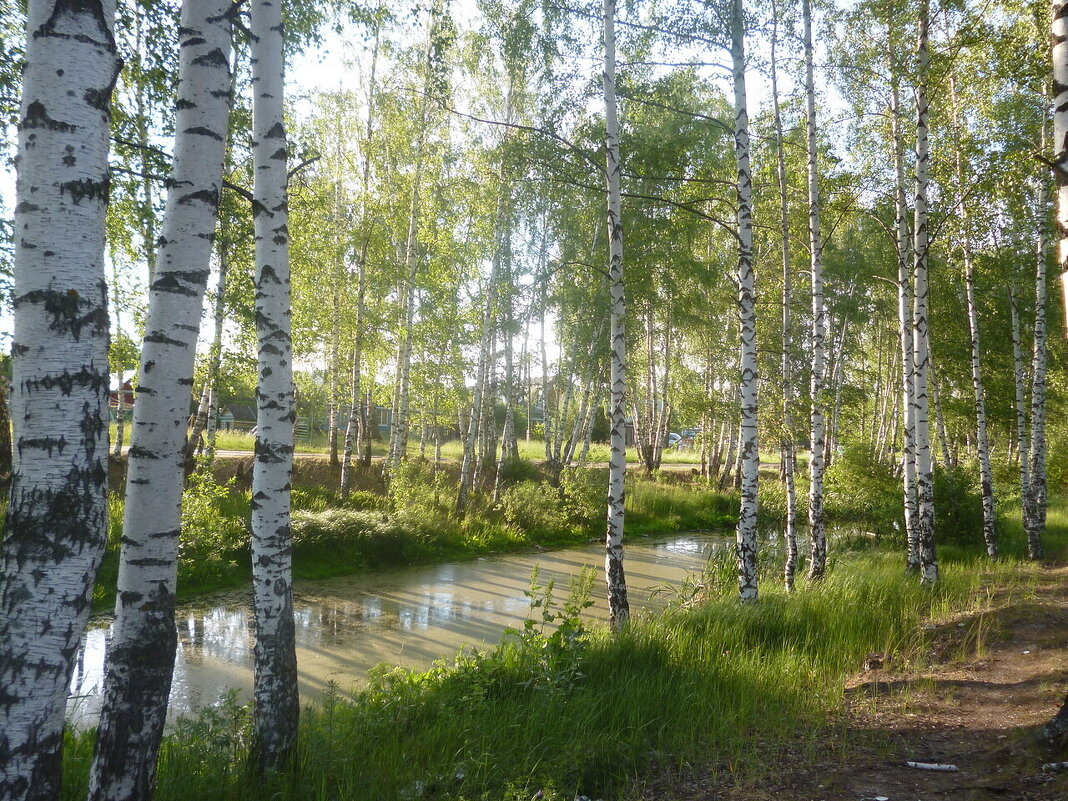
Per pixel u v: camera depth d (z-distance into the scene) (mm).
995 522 15312
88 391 2764
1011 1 10070
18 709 2562
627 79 10695
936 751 4875
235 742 5086
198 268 3914
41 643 2605
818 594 9680
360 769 4652
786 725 5410
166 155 4359
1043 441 16969
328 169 19531
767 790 4324
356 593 12703
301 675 8398
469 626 10766
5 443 13578
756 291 16312
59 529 2656
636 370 29531
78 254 2775
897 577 11430
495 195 16062
